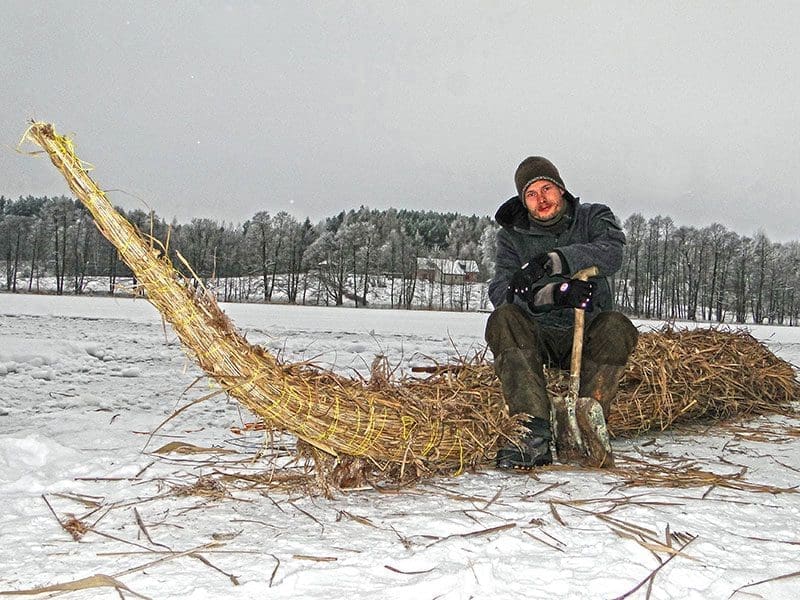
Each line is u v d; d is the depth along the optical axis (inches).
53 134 120.1
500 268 191.3
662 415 211.0
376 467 149.3
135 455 171.9
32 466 160.6
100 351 410.0
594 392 166.4
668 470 162.2
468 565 98.3
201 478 148.0
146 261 125.3
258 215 2593.5
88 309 1005.8
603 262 171.2
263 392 132.6
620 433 209.0
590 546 110.3
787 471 167.9
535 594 92.5
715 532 117.5
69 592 92.2
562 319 183.8
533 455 158.7
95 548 109.0
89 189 121.7
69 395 277.9
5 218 2802.7
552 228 182.9
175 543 110.7
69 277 2711.6
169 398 274.2
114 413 236.1
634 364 212.2
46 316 744.3
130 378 326.3
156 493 140.9
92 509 130.1
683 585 97.3
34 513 127.8
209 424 223.1
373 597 90.1
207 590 92.0
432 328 817.5
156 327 625.9
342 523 121.4
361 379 154.1
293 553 105.4
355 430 139.9
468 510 128.8
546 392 165.9
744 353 261.1
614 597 92.4
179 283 128.4
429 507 131.6
